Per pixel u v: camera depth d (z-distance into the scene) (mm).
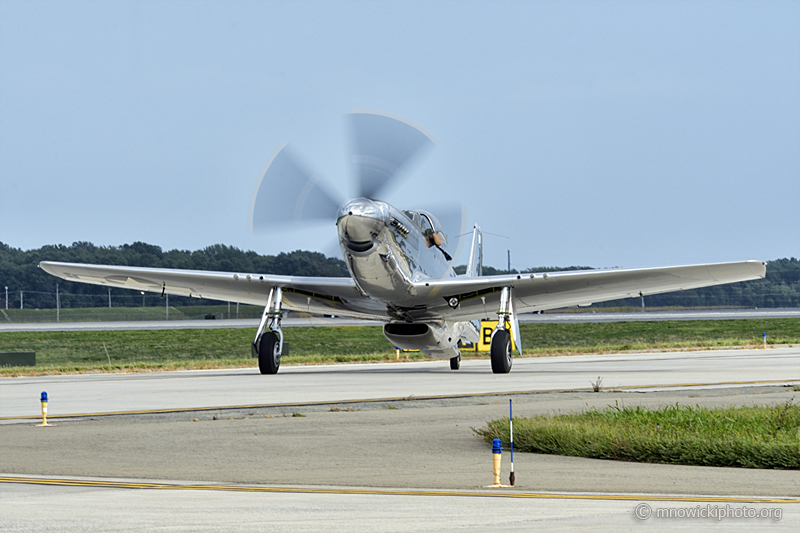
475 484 26422
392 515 21422
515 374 81688
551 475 28125
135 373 99062
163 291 95750
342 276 87062
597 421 37844
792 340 165875
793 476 27875
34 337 190375
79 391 65312
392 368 105062
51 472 28891
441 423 42281
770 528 20078
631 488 25641
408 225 78625
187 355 152875
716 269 79125
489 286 82125
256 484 26516
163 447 34625
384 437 37281
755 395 55656
